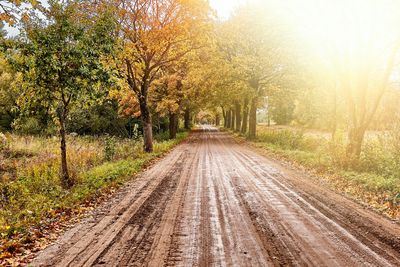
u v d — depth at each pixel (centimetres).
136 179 1278
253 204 868
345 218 744
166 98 3378
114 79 1180
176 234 646
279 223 709
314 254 547
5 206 983
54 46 1023
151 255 548
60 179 1227
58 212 850
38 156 2036
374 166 1354
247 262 517
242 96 3456
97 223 734
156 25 2022
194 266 505
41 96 1083
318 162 1547
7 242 627
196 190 1045
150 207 852
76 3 1116
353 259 527
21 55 1028
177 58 2323
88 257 547
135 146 2453
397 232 652
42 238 653
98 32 1129
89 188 1102
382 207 839
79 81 1094
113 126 4162
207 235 638
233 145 3008
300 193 999
